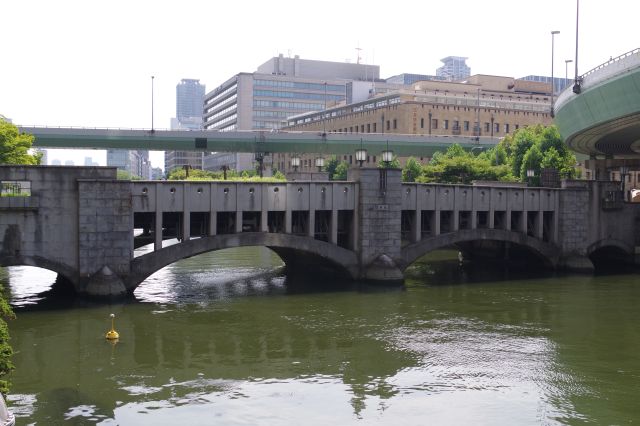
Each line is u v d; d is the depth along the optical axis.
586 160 84.81
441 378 25.05
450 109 143.62
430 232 49.44
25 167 35.56
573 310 37.91
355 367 26.23
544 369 26.34
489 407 22.06
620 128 56.47
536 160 79.56
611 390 23.92
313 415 21.14
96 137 95.12
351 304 38.56
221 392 23.14
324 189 43.94
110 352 27.80
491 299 41.00
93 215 36.62
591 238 56.00
